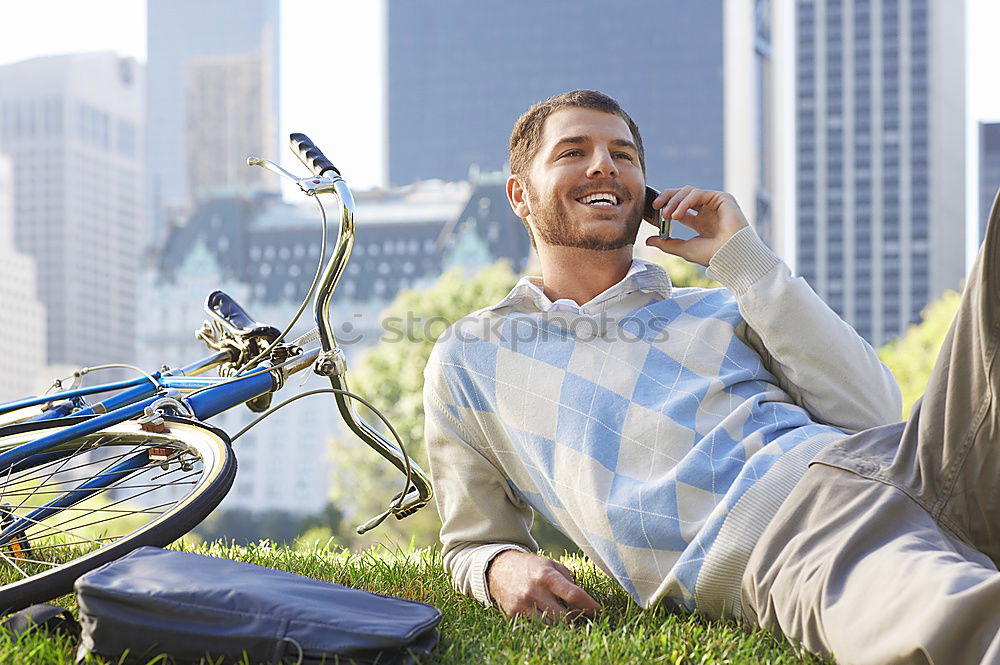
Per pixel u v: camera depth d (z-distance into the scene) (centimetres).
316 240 12362
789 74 13275
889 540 178
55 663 174
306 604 172
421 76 15200
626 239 241
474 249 11556
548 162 243
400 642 169
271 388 253
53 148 16675
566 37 14888
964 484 182
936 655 147
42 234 16500
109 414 238
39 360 16012
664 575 211
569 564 295
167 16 17038
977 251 175
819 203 13025
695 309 240
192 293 12475
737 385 227
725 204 233
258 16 16788
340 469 5875
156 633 167
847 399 223
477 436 244
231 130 16825
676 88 14525
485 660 178
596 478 218
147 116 16862
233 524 10969
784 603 183
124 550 195
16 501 245
